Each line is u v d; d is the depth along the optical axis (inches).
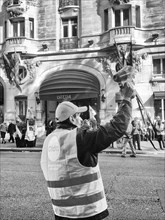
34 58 913.5
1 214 196.5
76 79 828.0
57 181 90.0
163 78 815.7
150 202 221.8
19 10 904.9
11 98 918.4
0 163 444.1
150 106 818.2
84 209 87.0
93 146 86.5
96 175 90.4
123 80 89.0
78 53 877.8
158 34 821.2
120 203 219.5
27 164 432.5
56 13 919.0
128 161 465.1
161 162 453.1
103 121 829.2
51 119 888.3
